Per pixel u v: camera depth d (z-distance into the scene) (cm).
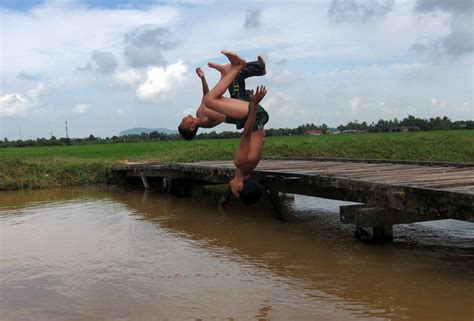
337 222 904
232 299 496
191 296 507
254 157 513
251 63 548
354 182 681
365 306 467
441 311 450
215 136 5644
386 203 631
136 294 518
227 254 681
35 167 1722
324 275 570
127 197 1369
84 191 1544
